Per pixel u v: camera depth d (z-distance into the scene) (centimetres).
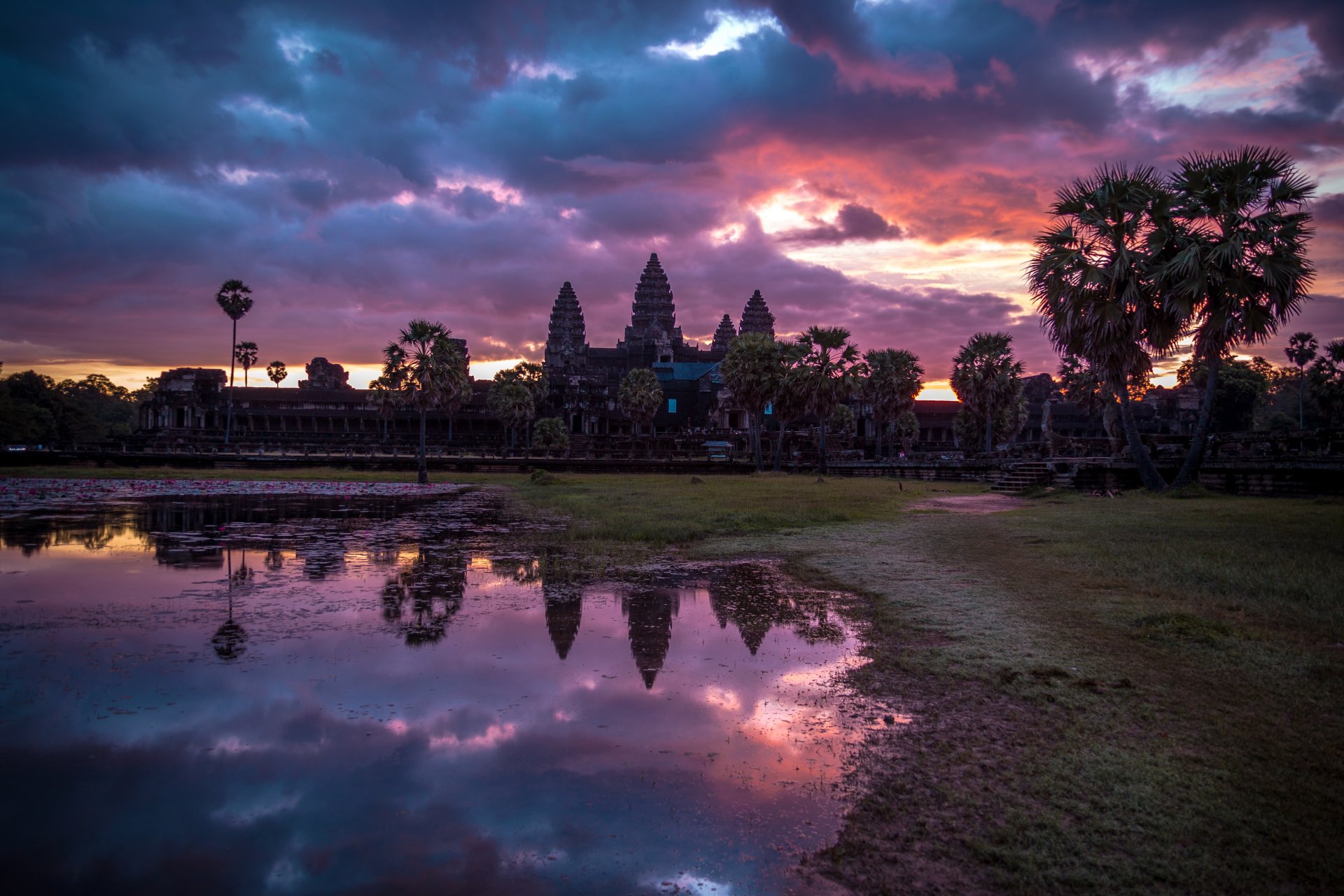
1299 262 2278
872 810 548
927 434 11712
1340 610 970
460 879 475
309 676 873
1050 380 11294
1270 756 594
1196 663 812
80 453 5928
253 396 10981
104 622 1124
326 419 11025
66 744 686
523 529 2277
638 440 9438
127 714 757
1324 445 2570
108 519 2527
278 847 518
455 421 11125
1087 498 2698
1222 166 2377
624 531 2106
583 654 958
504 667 906
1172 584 1173
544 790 594
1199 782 557
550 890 462
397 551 1825
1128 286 2469
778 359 6350
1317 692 722
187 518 2597
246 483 4619
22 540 2008
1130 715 681
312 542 1989
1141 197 2472
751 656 940
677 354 15712
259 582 1427
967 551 1622
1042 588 1204
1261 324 2347
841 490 3794
